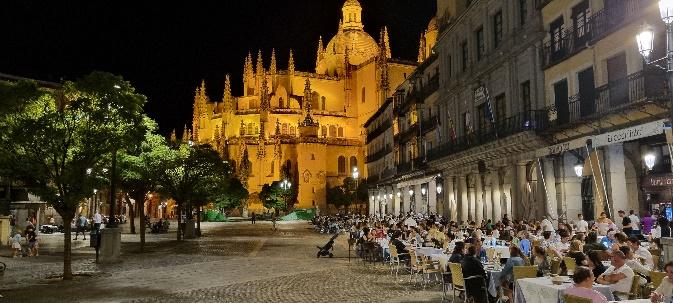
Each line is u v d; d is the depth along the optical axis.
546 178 27.19
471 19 37.38
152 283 18.05
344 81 127.56
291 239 43.78
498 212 33.56
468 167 38.62
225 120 125.25
